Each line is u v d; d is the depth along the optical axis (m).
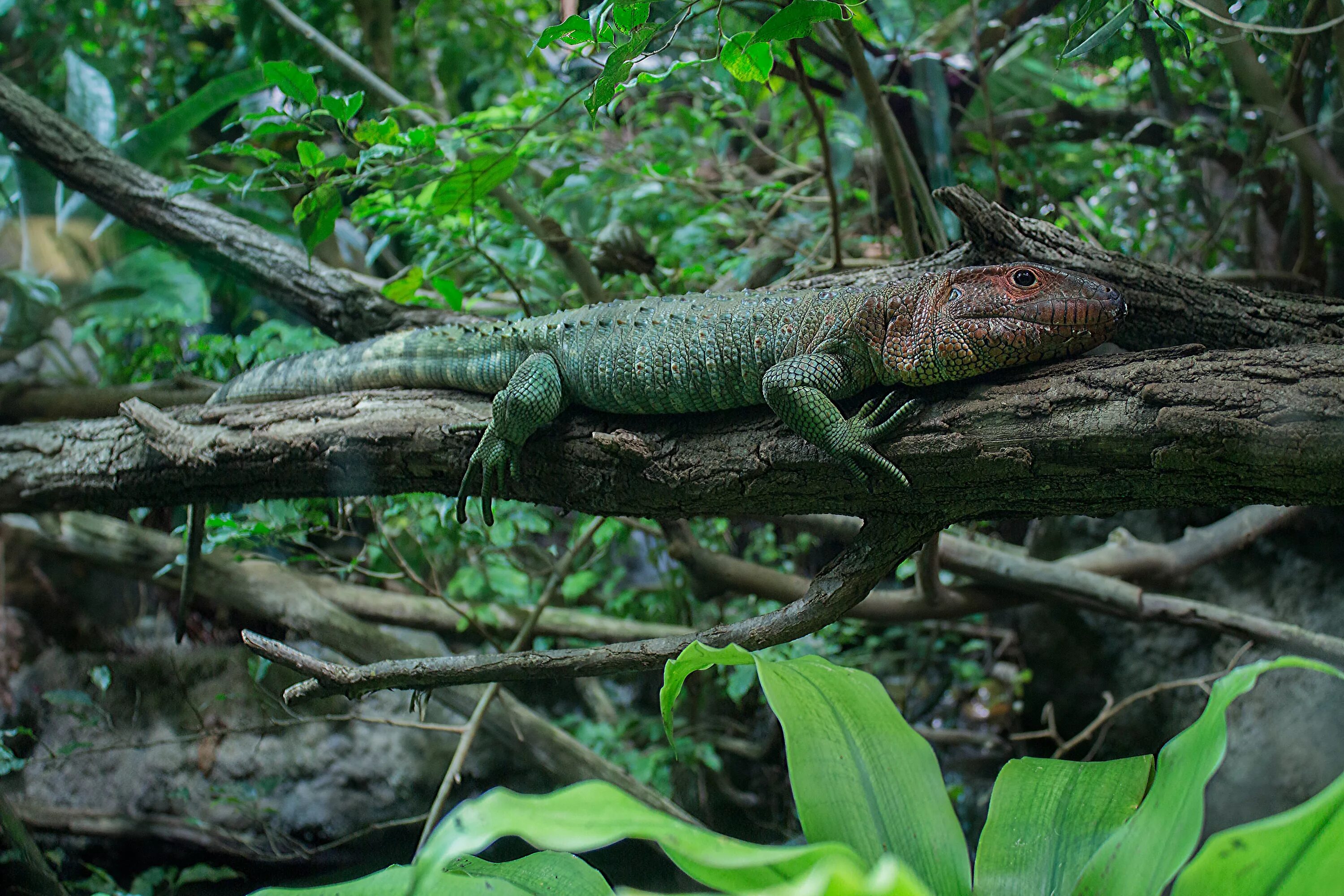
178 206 6.31
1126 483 3.02
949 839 2.07
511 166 4.77
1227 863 1.61
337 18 8.73
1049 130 7.32
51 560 7.70
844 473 3.42
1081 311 3.20
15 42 9.43
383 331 5.82
